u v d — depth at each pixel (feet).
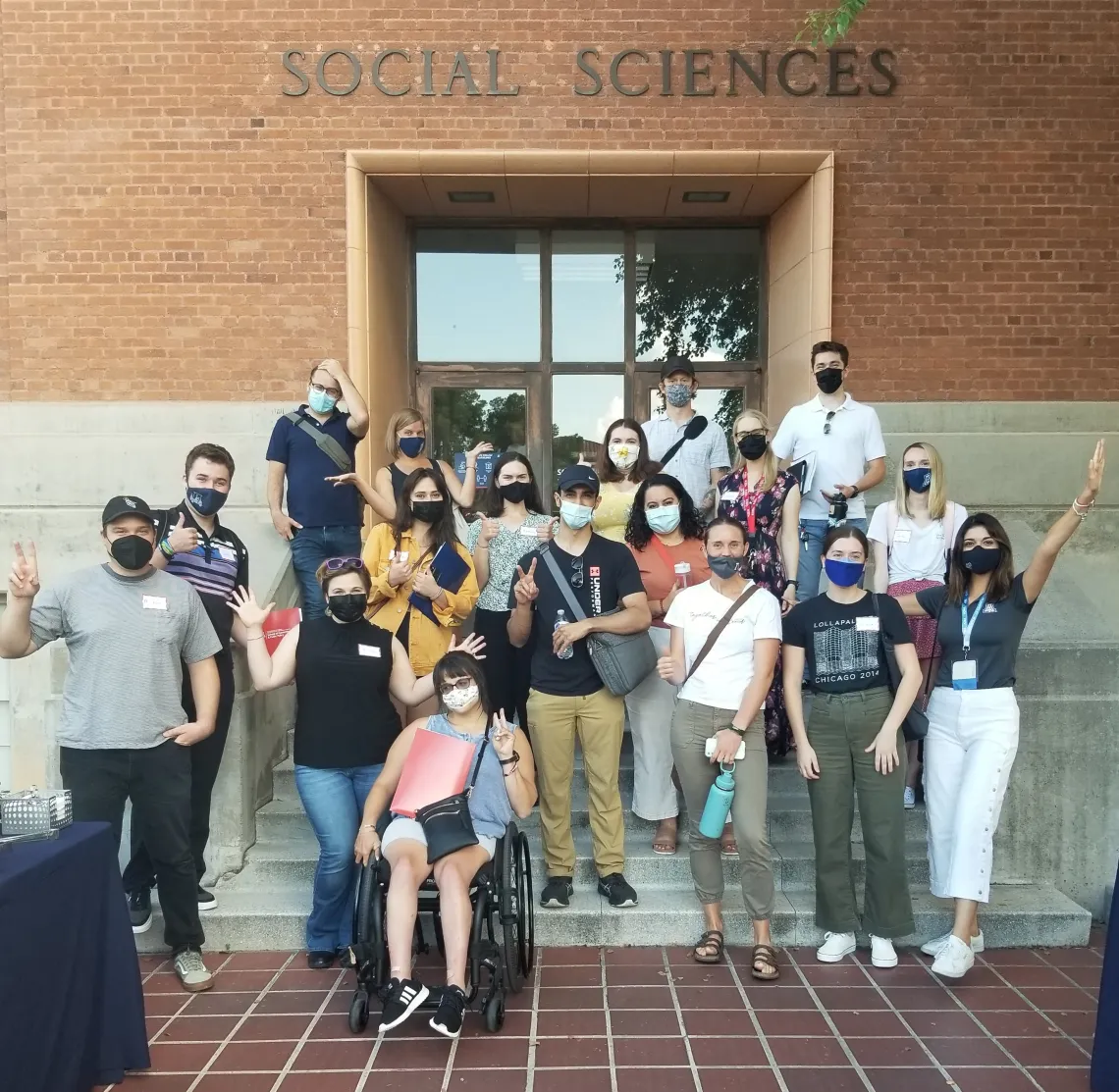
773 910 15.38
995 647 14.71
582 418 31.58
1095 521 25.30
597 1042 12.66
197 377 27.02
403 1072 11.95
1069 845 17.24
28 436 23.76
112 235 26.89
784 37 26.66
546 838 15.88
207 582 15.60
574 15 26.61
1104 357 27.22
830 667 14.80
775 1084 11.67
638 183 27.37
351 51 26.66
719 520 14.98
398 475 19.90
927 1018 13.29
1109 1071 11.23
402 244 30.32
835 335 27.17
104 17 26.61
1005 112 26.89
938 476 17.62
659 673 16.40
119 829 13.93
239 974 14.76
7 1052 9.48
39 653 21.48
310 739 14.57
